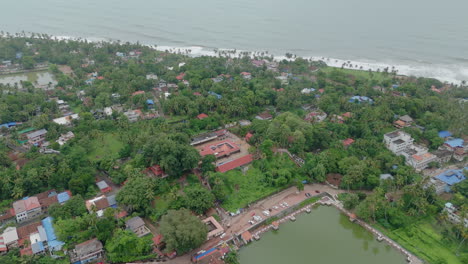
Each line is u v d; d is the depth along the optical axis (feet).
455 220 488.02
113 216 460.96
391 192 544.21
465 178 568.82
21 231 442.91
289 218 511.81
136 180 511.40
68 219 448.65
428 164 627.87
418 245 456.04
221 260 420.36
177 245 405.80
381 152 643.04
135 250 424.05
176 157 567.18
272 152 632.79
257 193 551.18
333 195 555.28
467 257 420.77
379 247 467.11
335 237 486.38
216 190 521.24
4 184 510.58
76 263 409.69
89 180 543.39
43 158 568.00
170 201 509.35
